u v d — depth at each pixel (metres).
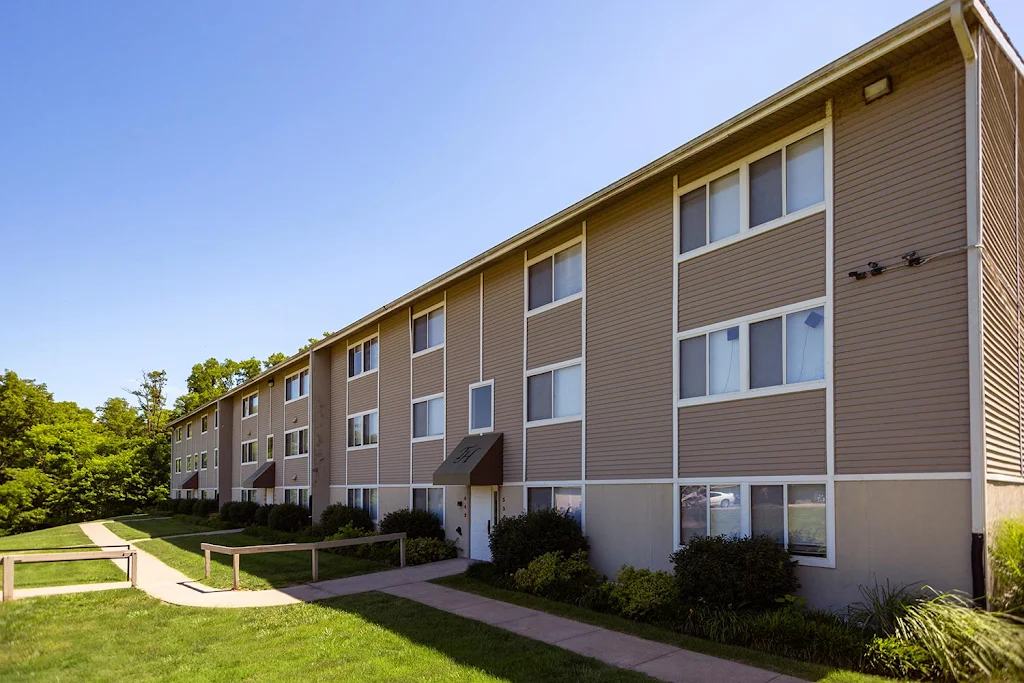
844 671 7.79
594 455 14.13
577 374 14.91
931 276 9.01
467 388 18.83
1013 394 9.93
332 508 24.36
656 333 12.97
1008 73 10.64
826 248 10.23
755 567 9.70
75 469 51.03
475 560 17.34
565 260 15.66
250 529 28.45
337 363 27.48
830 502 9.74
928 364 8.92
